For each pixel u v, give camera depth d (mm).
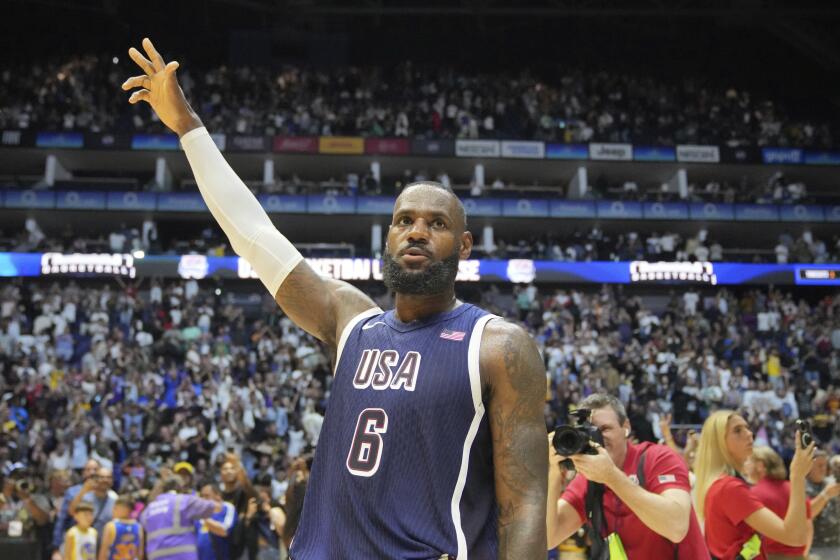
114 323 22500
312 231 29562
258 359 20938
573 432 2975
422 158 30328
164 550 7414
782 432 18734
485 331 1943
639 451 3500
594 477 3041
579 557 6617
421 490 1807
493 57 36156
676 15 34000
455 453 1830
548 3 34875
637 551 3408
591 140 31062
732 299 26484
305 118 30250
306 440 16844
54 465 15406
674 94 33969
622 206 29188
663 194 30391
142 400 18109
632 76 34531
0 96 29609
